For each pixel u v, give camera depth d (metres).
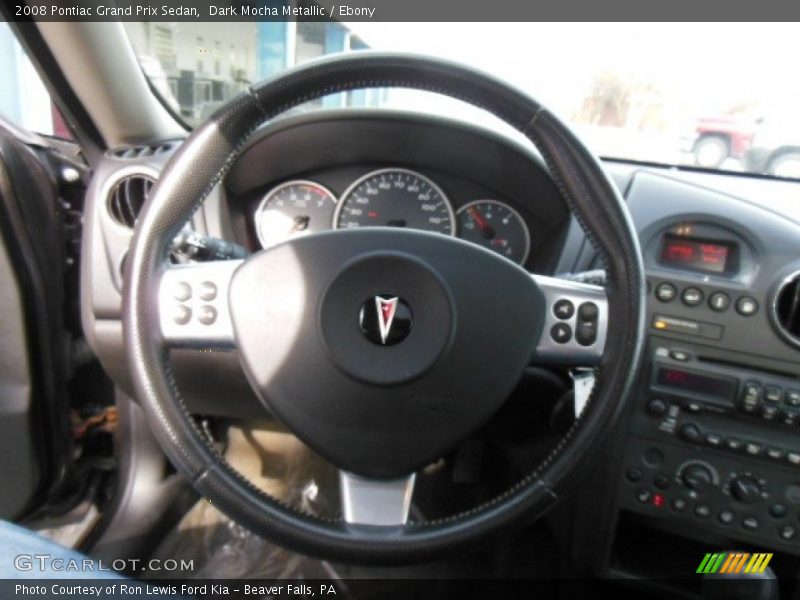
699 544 1.09
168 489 1.21
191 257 0.76
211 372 0.98
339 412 0.63
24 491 1.03
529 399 0.92
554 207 1.03
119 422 1.18
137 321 0.60
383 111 0.98
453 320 0.61
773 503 0.90
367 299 0.61
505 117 0.61
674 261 0.91
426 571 1.20
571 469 0.60
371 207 1.13
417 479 1.32
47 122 1.13
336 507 1.31
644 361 0.91
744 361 0.87
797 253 0.84
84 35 0.90
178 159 0.60
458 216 1.12
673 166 1.06
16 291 0.87
